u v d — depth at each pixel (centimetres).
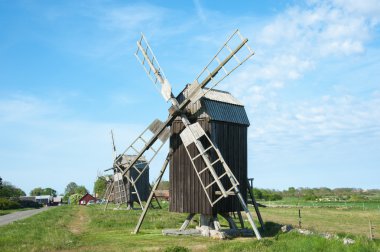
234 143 2616
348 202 7894
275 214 4662
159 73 2706
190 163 2536
